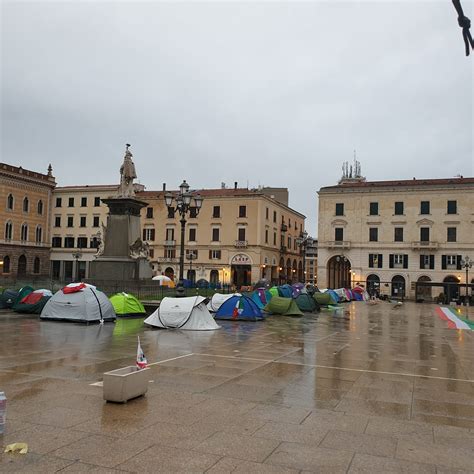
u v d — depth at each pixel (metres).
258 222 78.00
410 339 20.81
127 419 7.80
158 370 12.03
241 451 6.53
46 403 8.62
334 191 75.38
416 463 6.25
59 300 23.12
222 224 79.50
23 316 25.22
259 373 12.03
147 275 40.22
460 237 69.00
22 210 80.25
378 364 13.97
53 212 88.19
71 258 86.12
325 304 44.25
